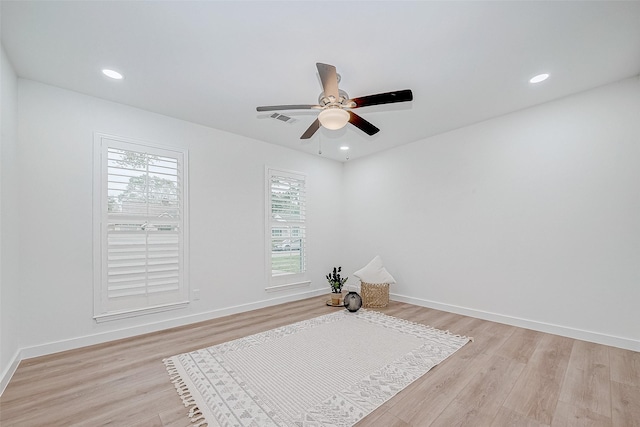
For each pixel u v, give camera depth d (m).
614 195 2.65
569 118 2.90
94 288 2.73
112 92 2.72
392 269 4.55
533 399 1.84
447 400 1.84
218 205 3.65
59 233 2.58
